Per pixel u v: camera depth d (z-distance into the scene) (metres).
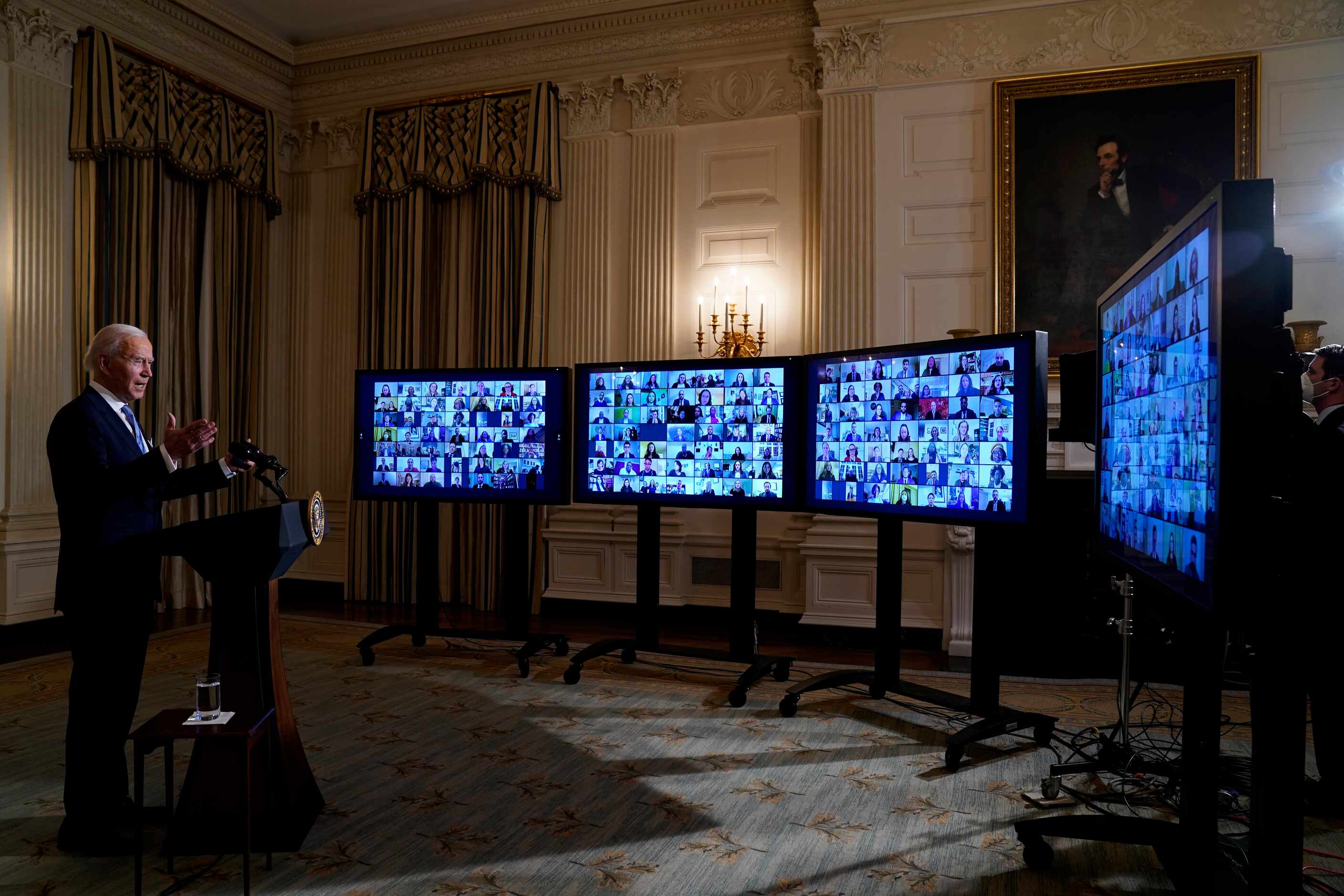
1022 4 5.00
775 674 4.26
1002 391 3.20
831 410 3.93
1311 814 2.70
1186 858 2.00
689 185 5.85
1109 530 2.55
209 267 6.05
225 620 2.32
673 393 4.30
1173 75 4.78
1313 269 4.58
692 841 2.46
